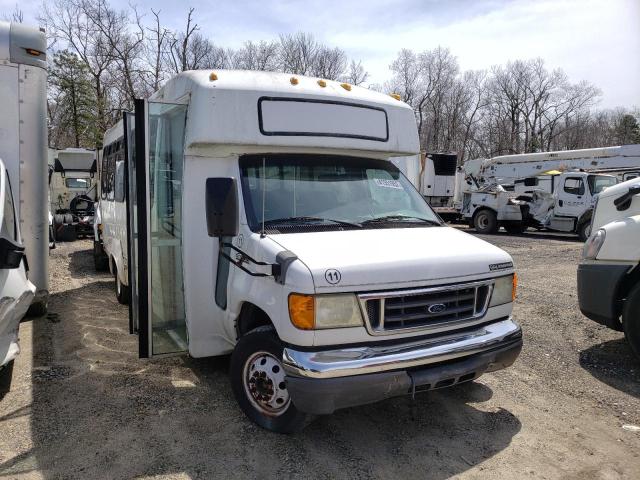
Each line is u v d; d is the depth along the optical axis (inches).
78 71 1296.8
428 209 188.9
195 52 1284.4
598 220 224.8
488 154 2436.0
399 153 195.3
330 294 128.9
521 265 458.6
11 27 229.9
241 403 156.1
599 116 2817.4
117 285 294.0
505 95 2511.1
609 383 192.7
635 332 200.4
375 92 201.5
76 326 251.1
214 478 130.3
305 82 180.1
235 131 162.7
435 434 153.9
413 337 138.9
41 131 239.6
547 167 869.8
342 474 132.9
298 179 171.8
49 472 131.4
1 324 157.6
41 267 249.6
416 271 136.9
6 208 181.2
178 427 154.3
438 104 2263.8
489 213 806.5
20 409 165.2
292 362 130.0
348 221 165.5
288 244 142.2
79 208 599.5
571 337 244.4
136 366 200.5
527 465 138.5
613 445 149.7
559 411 170.2
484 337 146.3
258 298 143.9
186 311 174.6
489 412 168.9
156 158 175.2
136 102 163.5
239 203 159.5
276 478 130.7
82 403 169.5
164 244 176.9
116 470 132.7
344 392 128.1
